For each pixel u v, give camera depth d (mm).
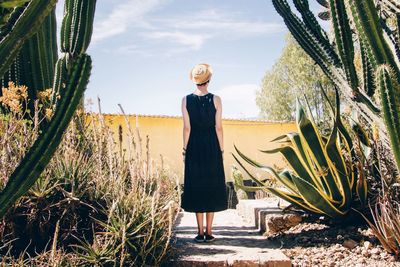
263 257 2947
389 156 3484
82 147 3830
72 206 2926
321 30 3266
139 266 2695
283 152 3939
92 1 3738
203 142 3523
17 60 4270
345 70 2881
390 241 2906
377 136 3367
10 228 2838
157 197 2982
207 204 3463
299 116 3678
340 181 3488
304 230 3711
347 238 3354
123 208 2910
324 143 3914
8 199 1891
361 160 3697
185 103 3568
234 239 3736
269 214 3971
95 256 2566
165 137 14680
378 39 2500
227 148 15820
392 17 3166
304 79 18828
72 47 3814
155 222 2900
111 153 3324
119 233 2674
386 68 2271
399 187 3393
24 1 1859
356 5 2498
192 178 3502
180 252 3113
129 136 3430
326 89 16656
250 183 15430
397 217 2924
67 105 1957
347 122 4211
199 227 3586
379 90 2297
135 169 3363
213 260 2896
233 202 11477
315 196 3500
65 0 4012
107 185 3270
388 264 2814
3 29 1901
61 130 1956
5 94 3332
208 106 3541
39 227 2857
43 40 4348
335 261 2973
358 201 3641
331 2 2787
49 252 2643
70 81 1965
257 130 16109
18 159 3000
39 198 2857
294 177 3494
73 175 3023
